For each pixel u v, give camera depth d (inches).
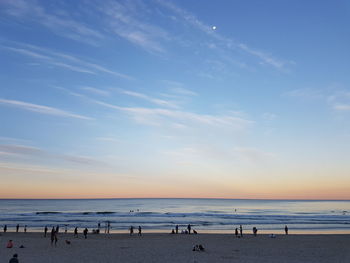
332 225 2780.5
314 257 1068.5
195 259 971.9
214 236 1720.0
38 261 905.5
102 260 942.4
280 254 1122.0
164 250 1165.1
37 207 6850.4
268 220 3371.1
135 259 964.6
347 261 997.2
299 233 2118.6
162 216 3954.2
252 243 1418.6
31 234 1811.0
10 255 1007.0
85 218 3516.2
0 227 2427.4
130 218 3565.5
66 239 1507.1
